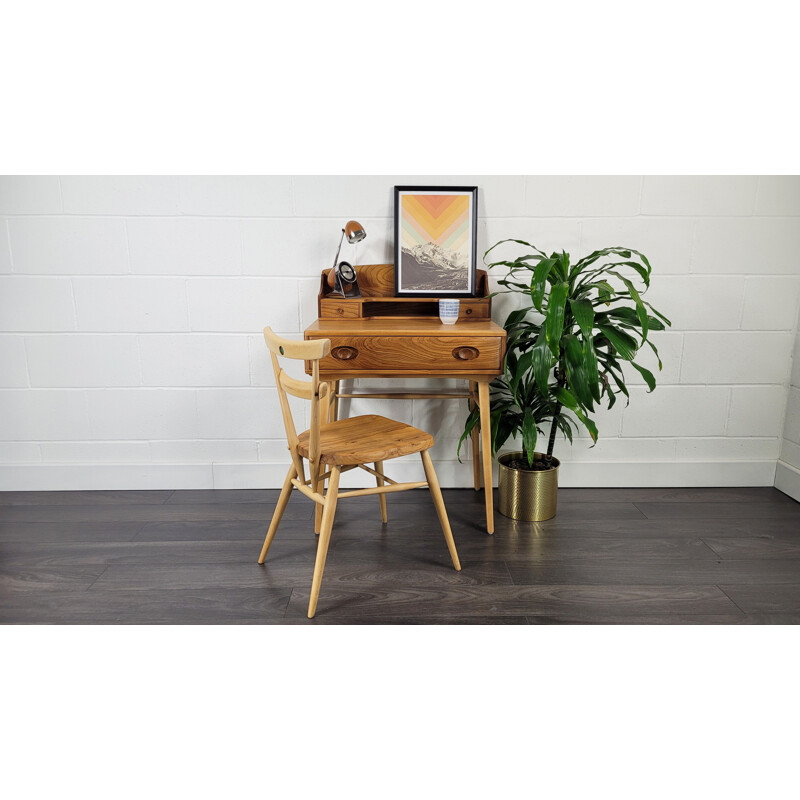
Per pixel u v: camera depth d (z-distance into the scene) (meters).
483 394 2.41
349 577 2.23
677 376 2.89
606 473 2.98
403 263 2.70
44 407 2.87
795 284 2.80
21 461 2.91
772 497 2.88
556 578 2.23
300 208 2.70
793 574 2.27
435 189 2.66
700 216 2.73
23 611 2.05
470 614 2.03
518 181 2.70
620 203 2.72
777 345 2.86
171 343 2.82
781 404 2.92
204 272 2.75
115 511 2.73
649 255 2.76
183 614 2.03
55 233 2.70
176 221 2.70
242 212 2.70
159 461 2.93
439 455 2.95
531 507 2.63
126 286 2.76
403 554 2.39
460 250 2.70
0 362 2.82
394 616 2.03
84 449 2.91
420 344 2.34
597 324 2.41
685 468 2.97
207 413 2.89
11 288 2.75
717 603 2.10
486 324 2.52
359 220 2.72
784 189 2.71
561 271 2.42
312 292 2.78
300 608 2.06
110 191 2.67
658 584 2.20
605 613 2.04
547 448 2.82
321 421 2.47
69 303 2.77
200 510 2.74
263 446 2.93
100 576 2.24
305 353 1.88
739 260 2.77
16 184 2.65
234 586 2.18
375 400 2.90
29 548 2.42
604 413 2.92
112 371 2.84
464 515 2.70
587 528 2.58
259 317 2.80
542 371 2.31
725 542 2.48
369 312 2.71
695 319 2.83
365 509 2.76
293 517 2.68
